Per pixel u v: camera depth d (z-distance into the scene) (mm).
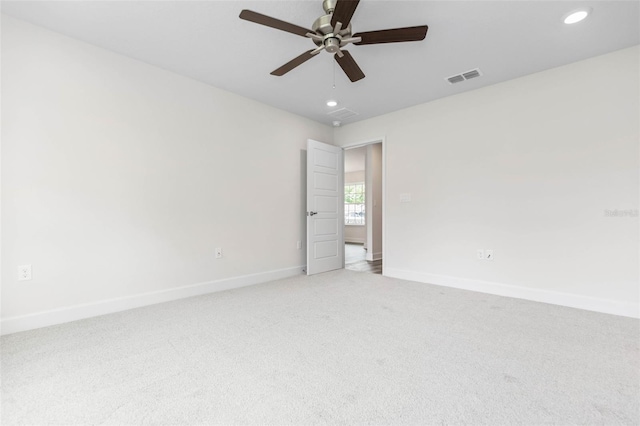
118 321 2439
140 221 2840
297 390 1495
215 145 3422
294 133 4344
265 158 3961
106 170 2639
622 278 2590
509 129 3217
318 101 3855
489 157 3354
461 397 1433
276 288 3547
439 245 3742
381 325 2354
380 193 6137
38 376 1610
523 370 1674
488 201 3359
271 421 1271
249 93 3602
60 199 2400
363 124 4594
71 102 2457
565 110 2881
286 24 1865
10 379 1580
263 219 3934
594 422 1253
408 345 1997
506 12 2121
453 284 3615
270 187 4023
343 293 3316
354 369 1693
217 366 1727
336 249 4789
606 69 2676
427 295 3229
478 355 1853
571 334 2164
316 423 1260
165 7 2092
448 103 3680
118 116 2709
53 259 2365
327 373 1651
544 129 3000
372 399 1421
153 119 2932
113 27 2324
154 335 2162
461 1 2008
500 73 3062
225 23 2273
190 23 2273
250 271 3773
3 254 2162
